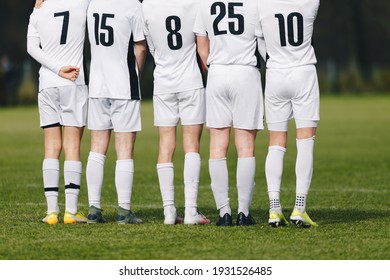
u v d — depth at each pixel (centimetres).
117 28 2991
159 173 3003
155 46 3002
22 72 14350
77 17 3036
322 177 4784
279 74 2930
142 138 7519
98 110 3036
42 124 3062
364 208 3512
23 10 19788
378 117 10000
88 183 3047
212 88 2959
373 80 16450
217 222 2975
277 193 2933
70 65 3025
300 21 2909
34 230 2842
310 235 2738
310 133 2945
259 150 6372
